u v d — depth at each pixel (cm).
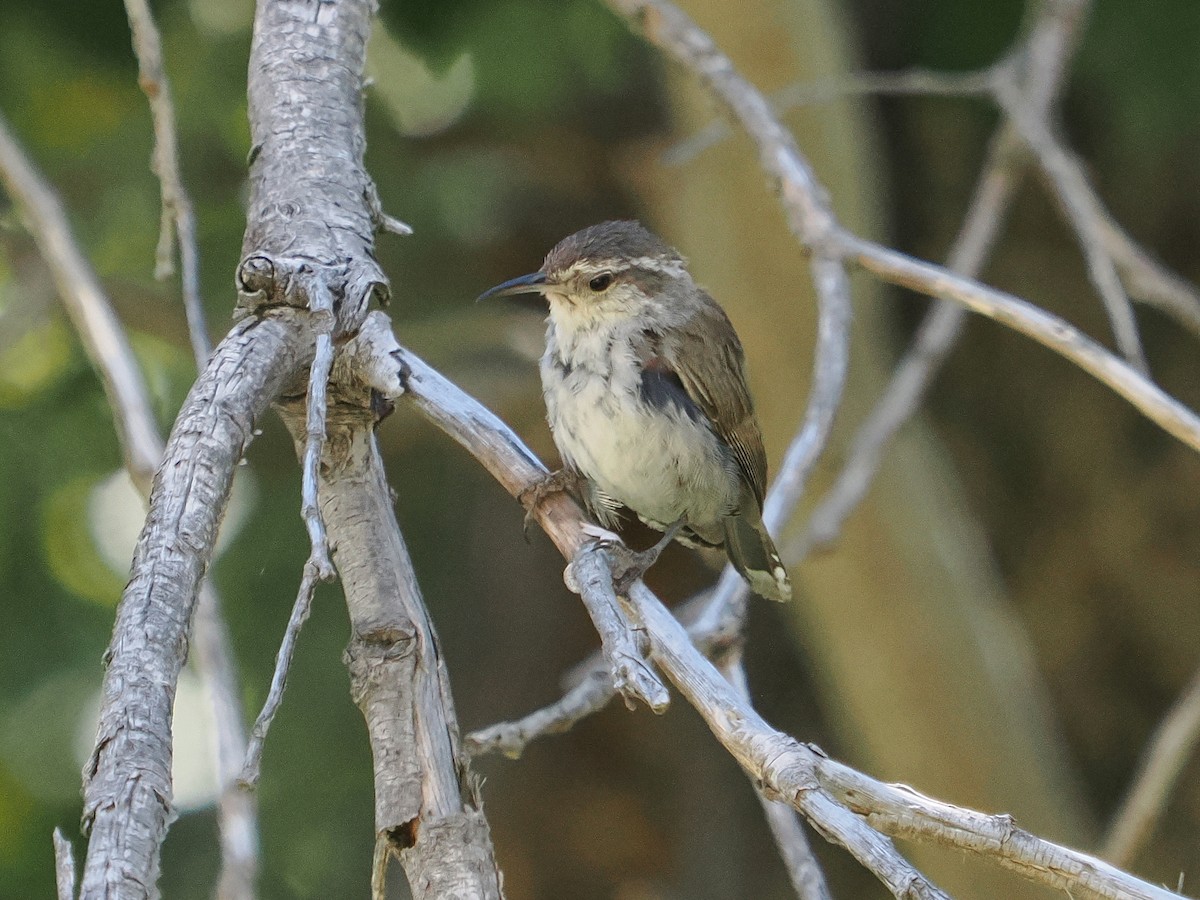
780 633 1559
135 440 745
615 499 889
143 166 1280
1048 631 1524
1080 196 932
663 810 1459
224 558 1316
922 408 1415
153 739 416
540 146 1387
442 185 1298
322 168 659
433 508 1480
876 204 1356
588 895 1438
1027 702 1363
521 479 619
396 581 597
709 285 1329
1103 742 1507
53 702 1260
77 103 1327
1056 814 1350
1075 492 1512
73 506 1318
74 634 1286
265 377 547
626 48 1285
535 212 1436
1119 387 692
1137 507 1493
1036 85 1012
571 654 1464
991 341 1523
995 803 1348
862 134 1322
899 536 1294
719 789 1470
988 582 1393
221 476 506
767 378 1344
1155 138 1277
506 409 1373
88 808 400
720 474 873
